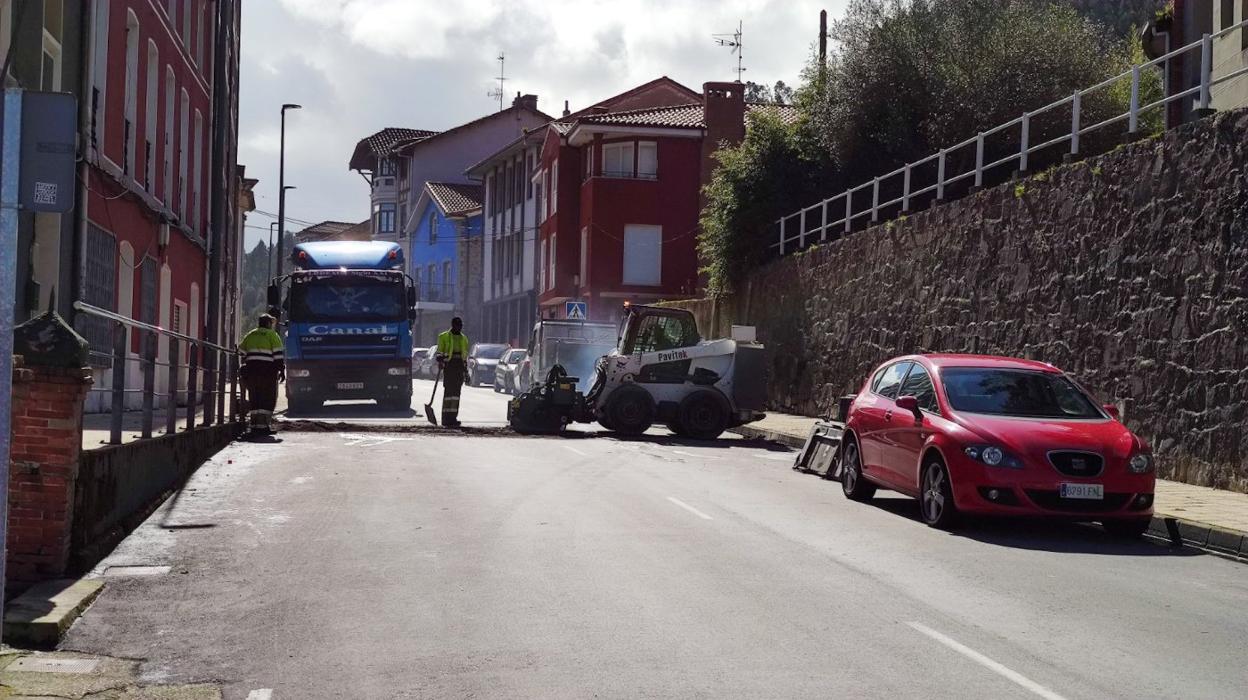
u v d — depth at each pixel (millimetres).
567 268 50312
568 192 50250
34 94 5734
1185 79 24547
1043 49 29203
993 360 13891
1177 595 9102
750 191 35031
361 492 13867
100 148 19219
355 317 29703
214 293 22562
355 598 8383
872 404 14602
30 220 15812
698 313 41281
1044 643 7375
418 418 27984
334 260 30109
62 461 8781
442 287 74625
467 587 8773
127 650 7004
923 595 8789
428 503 13047
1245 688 6430
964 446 12109
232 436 20734
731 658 6891
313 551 10133
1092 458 11977
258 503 12883
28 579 8750
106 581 8859
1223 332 15062
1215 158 15359
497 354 53250
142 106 22688
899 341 25172
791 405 31781
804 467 17734
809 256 30922
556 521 11945
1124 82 29281
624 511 12789
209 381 18062
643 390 23531
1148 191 16766
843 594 8758
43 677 6375
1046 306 19328
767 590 8836
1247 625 8031
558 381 23547
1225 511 12781
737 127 47125
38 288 16031
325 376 29641
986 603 8562
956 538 11773
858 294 27625
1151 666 6863
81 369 8812
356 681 6387
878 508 13945
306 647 7078
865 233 27344
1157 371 16391
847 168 33594
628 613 8016
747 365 23891
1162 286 16359
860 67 31844
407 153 80625
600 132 47188
